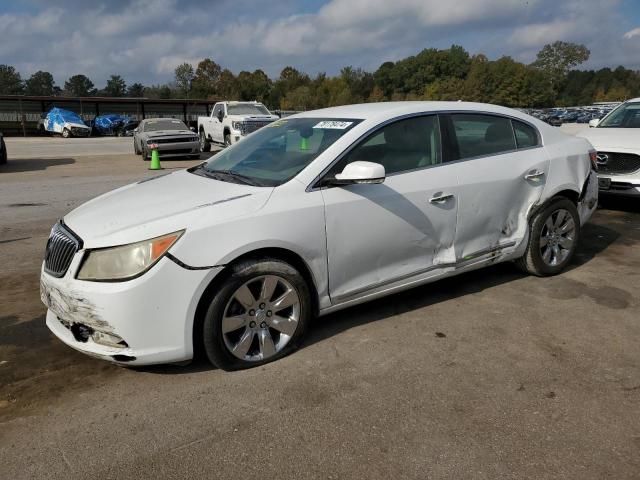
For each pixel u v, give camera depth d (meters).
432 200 4.04
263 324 3.45
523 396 3.09
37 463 2.58
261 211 3.34
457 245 4.30
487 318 4.15
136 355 3.10
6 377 3.37
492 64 99.56
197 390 3.20
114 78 130.00
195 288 3.14
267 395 3.13
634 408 2.97
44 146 28.50
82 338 3.27
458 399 3.07
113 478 2.48
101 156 21.45
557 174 4.88
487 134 4.57
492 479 2.44
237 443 2.71
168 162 18.31
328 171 3.66
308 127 4.23
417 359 3.53
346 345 3.73
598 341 3.76
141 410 3.00
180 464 2.57
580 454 2.60
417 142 4.12
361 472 2.50
